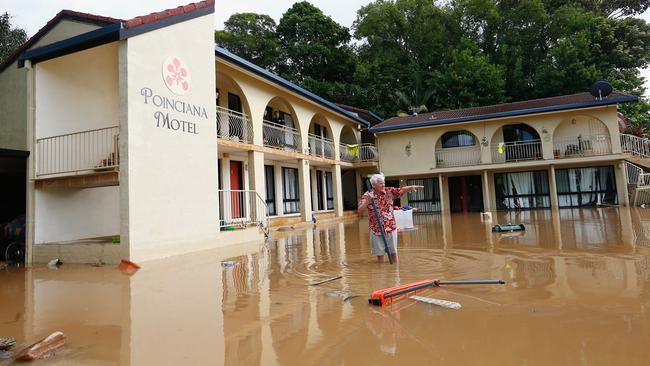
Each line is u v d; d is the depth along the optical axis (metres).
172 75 9.12
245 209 13.36
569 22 30.11
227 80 13.96
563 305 3.73
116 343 3.29
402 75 33.38
